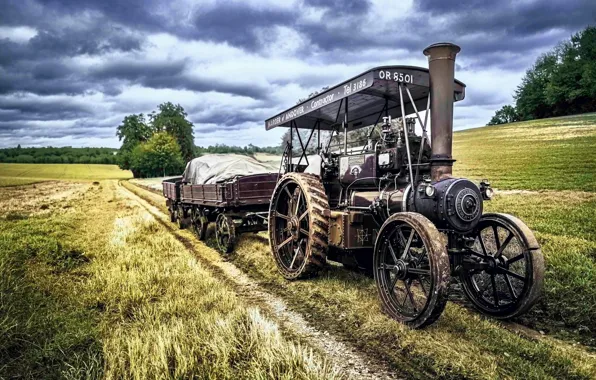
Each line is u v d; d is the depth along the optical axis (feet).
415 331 12.38
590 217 27.14
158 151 228.02
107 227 35.83
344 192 19.13
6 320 12.10
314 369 9.93
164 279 17.57
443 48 13.62
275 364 10.19
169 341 11.11
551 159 65.26
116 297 15.35
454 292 16.78
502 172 59.36
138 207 57.36
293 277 18.56
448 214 12.98
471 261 14.01
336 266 20.65
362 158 17.17
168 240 28.30
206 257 24.82
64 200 75.56
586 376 9.78
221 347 10.84
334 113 21.31
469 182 13.35
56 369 10.30
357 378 10.12
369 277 18.30
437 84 13.78
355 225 16.52
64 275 18.48
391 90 17.11
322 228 17.62
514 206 34.19
